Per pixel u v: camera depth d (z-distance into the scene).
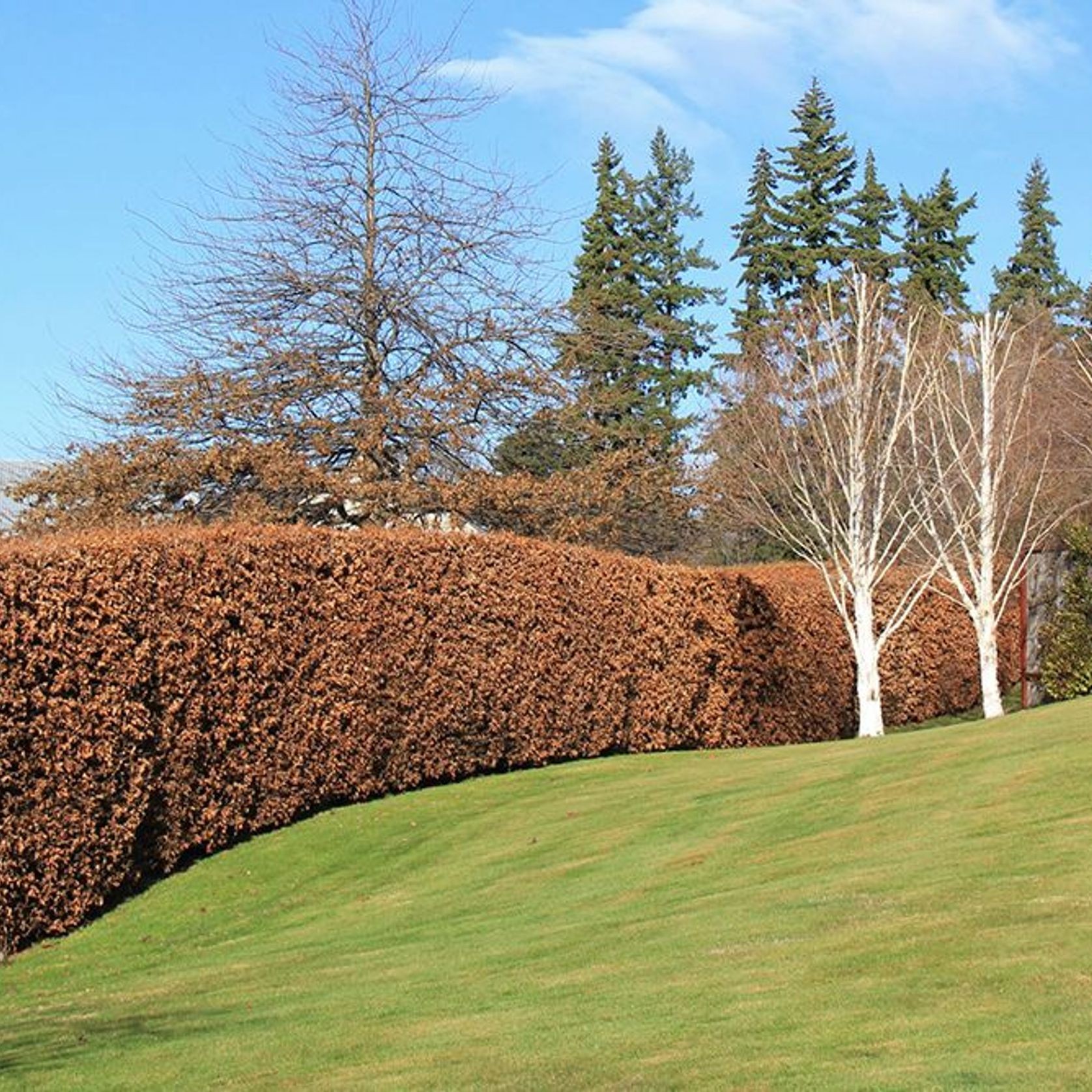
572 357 26.25
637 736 20.12
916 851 10.40
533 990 8.22
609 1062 6.38
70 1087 7.31
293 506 23.47
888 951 7.75
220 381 23.84
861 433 22.19
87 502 22.55
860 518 22.23
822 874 10.26
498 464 26.45
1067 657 22.72
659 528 27.64
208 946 11.88
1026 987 6.76
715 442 32.88
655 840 12.96
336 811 15.90
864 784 13.41
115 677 12.86
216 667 14.27
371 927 11.54
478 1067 6.59
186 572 13.99
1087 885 8.52
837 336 24.62
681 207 43.59
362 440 23.67
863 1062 5.90
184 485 22.78
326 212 24.70
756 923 8.99
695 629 21.44
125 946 11.95
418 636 16.91
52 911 12.25
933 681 28.30
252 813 14.94
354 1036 7.66
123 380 27.97
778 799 13.59
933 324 28.91
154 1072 7.40
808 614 24.16
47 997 10.51
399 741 16.62
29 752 12.00
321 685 15.64
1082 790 11.31
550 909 10.96
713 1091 5.75
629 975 8.17
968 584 29.47
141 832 13.43
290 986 9.46
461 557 17.62
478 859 13.52
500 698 17.88
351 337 25.17
